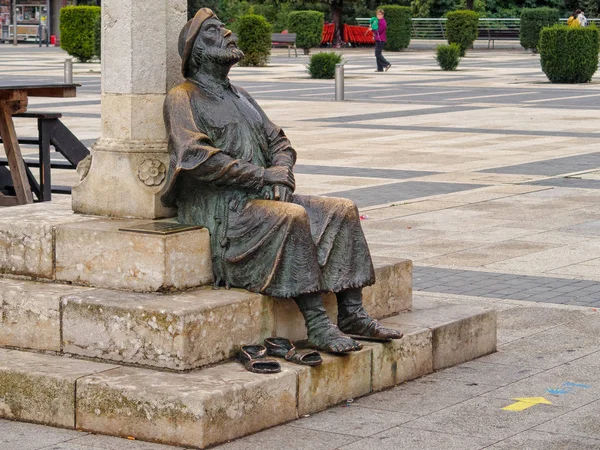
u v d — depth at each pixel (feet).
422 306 27.68
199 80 24.59
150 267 22.81
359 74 143.95
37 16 250.16
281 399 21.49
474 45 226.17
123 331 22.00
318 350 23.27
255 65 163.43
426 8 247.91
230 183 23.35
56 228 23.97
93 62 165.89
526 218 44.91
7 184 48.96
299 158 62.80
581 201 48.98
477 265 36.58
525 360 26.40
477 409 22.59
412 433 21.07
